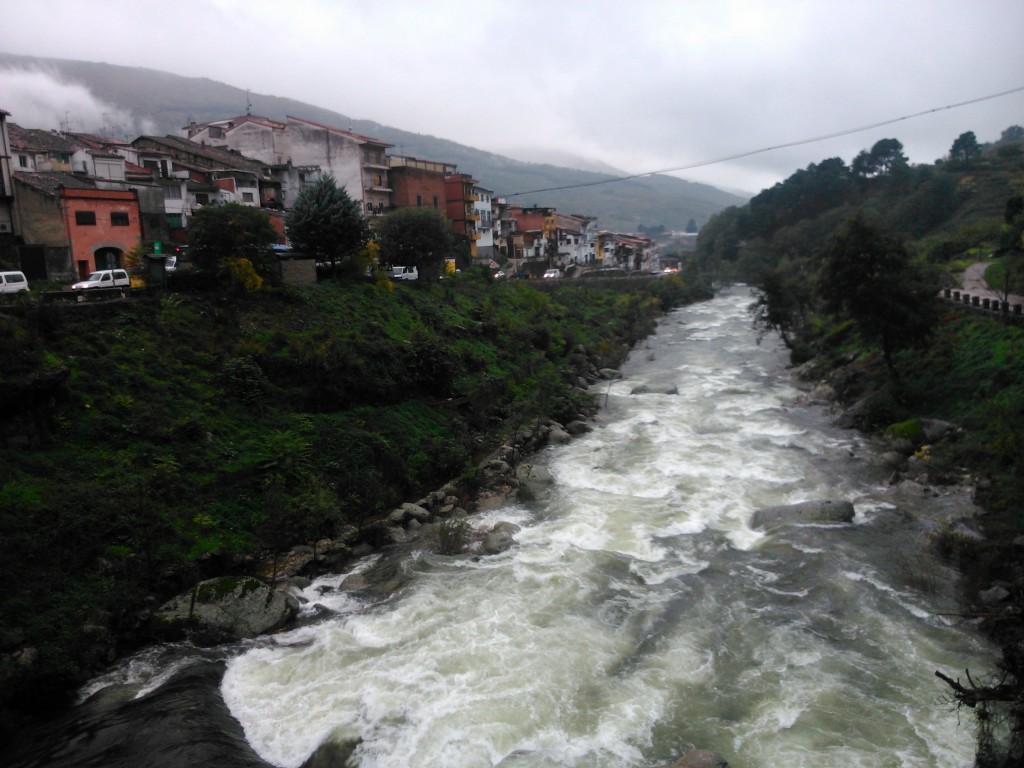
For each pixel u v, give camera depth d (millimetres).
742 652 18141
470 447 33031
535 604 20328
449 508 27797
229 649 18500
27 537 18609
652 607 20328
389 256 55062
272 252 37969
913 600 20312
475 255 98125
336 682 16891
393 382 33812
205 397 27016
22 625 16922
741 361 60812
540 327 53531
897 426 34344
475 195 99500
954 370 37531
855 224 38656
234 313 32625
